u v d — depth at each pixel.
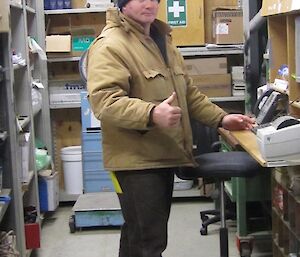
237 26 4.44
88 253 3.66
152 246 2.22
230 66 4.77
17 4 3.24
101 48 2.08
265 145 2.10
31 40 4.03
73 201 4.77
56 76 4.80
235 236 3.76
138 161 2.16
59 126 4.98
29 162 3.71
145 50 2.18
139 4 2.12
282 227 3.10
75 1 4.66
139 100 2.00
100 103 2.01
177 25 4.52
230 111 4.76
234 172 2.23
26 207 3.68
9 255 2.88
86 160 4.55
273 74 3.17
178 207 4.58
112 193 4.50
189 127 2.30
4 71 2.95
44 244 3.85
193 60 4.52
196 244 3.75
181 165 2.23
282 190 2.99
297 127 2.10
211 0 4.69
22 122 3.41
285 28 3.11
